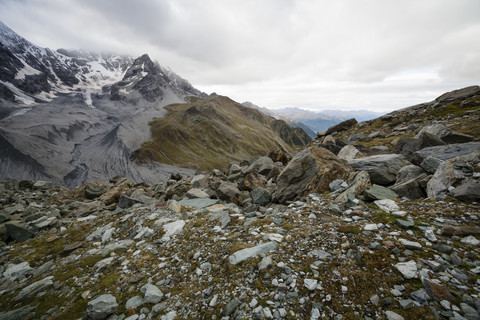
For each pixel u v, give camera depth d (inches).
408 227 312.5
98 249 495.2
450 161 450.0
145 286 309.1
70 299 326.3
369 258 263.7
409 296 213.0
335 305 218.2
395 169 602.9
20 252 559.8
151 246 449.7
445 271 230.5
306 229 357.4
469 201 353.7
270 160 1182.9
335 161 679.7
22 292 357.7
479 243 258.5
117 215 715.4
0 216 783.7
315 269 264.2
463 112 1460.4
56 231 677.3
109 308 275.1
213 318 234.4
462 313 187.0
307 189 605.0
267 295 243.6
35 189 1323.8
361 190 482.0
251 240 363.9
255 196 705.0
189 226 502.3
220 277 293.9
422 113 1911.9
